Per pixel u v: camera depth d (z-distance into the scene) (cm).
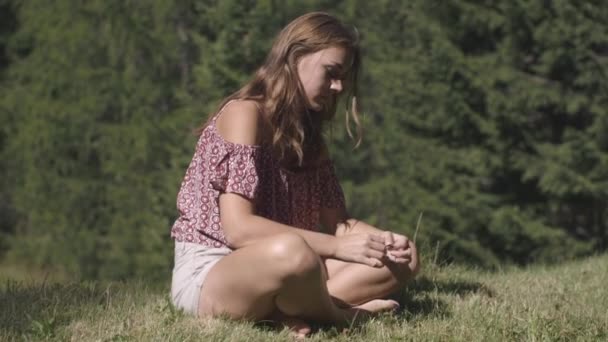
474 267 698
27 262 2306
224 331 409
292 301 415
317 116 459
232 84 1806
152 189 1998
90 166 2231
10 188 2447
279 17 1830
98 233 2195
